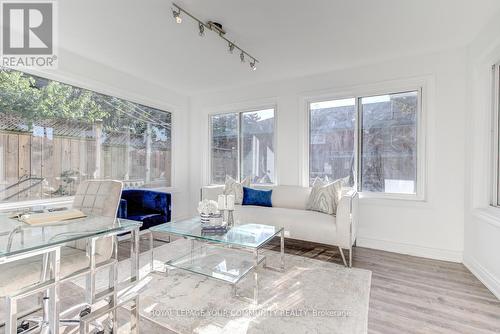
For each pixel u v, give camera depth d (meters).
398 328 1.63
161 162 4.45
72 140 3.17
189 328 1.63
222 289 2.14
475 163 2.55
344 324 1.67
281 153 3.96
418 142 3.09
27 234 1.20
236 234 2.31
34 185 2.81
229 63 3.39
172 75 3.84
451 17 2.26
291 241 3.54
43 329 1.49
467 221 2.69
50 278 1.20
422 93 3.05
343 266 2.64
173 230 2.41
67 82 3.07
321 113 3.74
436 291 2.11
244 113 4.43
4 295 1.18
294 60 3.24
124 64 3.43
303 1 2.08
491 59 2.33
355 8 2.16
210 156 4.80
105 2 2.11
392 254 3.04
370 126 3.41
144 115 4.16
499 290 2.01
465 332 1.59
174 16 2.14
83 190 1.86
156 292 2.09
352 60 3.23
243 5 2.14
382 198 3.25
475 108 2.55
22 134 2.72
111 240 1.52
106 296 1.29
